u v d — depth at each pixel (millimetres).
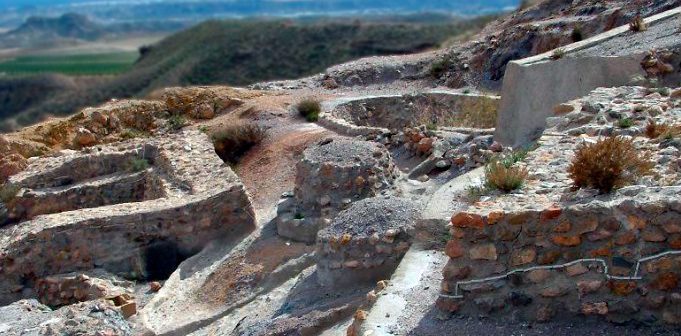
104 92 74562
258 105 25359
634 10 24656
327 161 14547
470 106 23156
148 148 20656
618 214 7457
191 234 15820
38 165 20562
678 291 7258
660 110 12203
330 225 11781
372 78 30391
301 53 68688
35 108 77312
